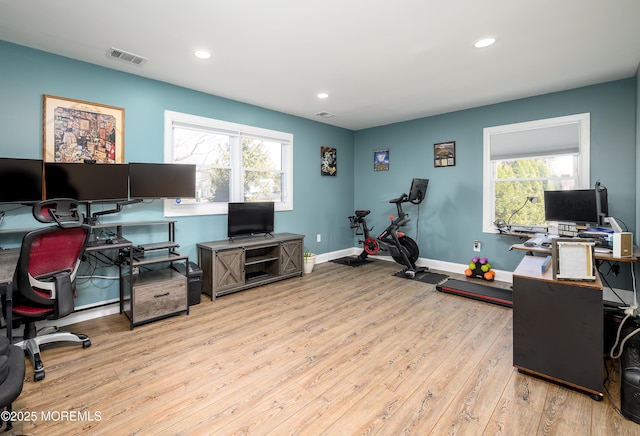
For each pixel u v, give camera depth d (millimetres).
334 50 2744
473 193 4543
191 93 3691
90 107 2982
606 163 3508
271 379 2012
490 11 2162
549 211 3441
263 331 2719
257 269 4445
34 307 2115
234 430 1566
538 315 1954
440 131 4852
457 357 2275
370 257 5867
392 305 3357
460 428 1577
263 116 4492
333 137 5633
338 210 5781
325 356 2297
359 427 1587
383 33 2461
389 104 4348
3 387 1234
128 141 3221
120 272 3105
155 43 2613
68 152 2873
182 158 3742
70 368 2127
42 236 2062
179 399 1812
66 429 1566
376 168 5723
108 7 2109
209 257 3572
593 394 1788
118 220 3211
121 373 2072
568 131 3768
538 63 3014
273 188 4797
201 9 2137
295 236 4465
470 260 4613
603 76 3338
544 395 1835
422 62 2992
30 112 2686
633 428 1563
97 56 2850
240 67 3098
